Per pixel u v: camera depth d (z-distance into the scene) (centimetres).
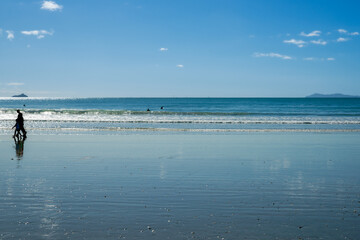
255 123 3525
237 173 1071
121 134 2352
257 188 878
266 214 668
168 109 8631
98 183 917
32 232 562
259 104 11962
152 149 1614
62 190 838
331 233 571
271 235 561
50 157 1358
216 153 1500
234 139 2081
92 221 619
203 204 731
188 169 1130
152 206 713
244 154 1477
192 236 554
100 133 2414
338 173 1083
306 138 2175
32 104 13238
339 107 9294
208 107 9650
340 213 677
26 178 970
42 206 705
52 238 538
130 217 643
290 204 736
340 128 3011
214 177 1007
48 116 4309
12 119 3712
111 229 580
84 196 784
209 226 600
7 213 657
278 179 988
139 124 3278
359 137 2256
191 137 2180
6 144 1777
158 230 578
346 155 1472
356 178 1008
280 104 11925
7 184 894
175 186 891
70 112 5284
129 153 1481
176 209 695
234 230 582
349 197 796
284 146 1766
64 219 627
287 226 603
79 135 2267
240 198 782
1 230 569
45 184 897
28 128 2767
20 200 746
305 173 1080
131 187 876
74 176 1002
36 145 1741
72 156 1388
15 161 1259
